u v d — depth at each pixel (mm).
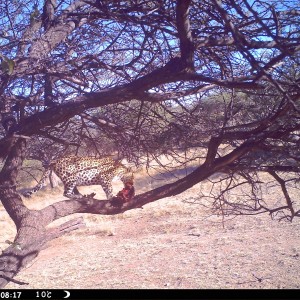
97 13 4465
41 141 5430
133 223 18375
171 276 10711
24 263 3857
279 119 3871
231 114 4199
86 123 5320
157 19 4387
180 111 5023
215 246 13523
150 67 4699
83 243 15734
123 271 11586
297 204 14234
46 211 4188
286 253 12055
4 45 4258
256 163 4203
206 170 4082
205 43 3602
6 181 4195
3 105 4328
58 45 4699
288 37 3514
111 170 7777
